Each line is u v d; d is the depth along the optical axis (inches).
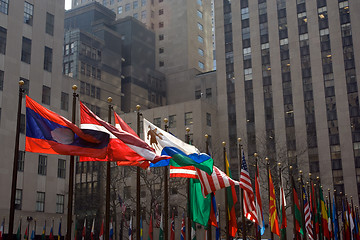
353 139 3144.7
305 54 3422.7
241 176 1249.4
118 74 4286.4
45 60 2438.5
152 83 4488.2
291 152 3275.1
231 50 3695.9
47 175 2348.7
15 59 2268.7
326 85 3307.1
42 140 837.2
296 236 1536.7
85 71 3966.5
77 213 3245.6
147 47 4653.1
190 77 4343.0
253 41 3624.5
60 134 855.7
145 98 4394.7
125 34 4520.2
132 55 4424.2
